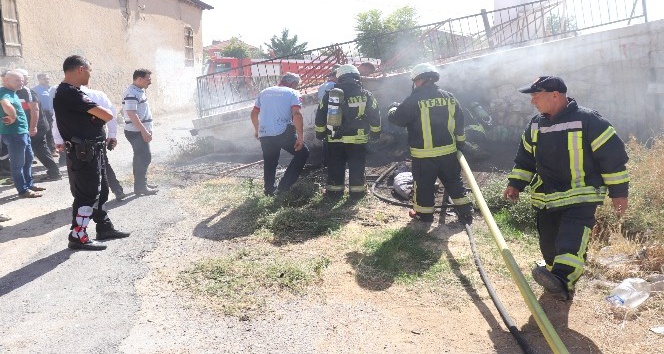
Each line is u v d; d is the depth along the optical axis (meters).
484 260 4.50
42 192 7.23
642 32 8.02
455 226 5.42
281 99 6.33
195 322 3.56
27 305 3.85
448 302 3.81
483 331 3.43
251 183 6.93
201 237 5.25
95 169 4.84
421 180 5.39
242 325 3.53
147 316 3.65
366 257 4.61
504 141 8.31
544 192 3.67
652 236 4.55
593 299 3.75
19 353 3.22
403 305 3.79
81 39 14.72
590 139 3.34
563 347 2.78
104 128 5.05
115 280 4.25
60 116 4.68
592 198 3.39
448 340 3.32
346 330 3.45
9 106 6.54
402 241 4.89
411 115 5.30
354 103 6.12
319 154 8.54
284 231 5.29
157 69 18.92
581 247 3.33
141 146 6.75
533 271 3.28
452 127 5.32
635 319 3.46
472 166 7.47
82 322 3.58
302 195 6.36
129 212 6.14
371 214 5.83
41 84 9.44
